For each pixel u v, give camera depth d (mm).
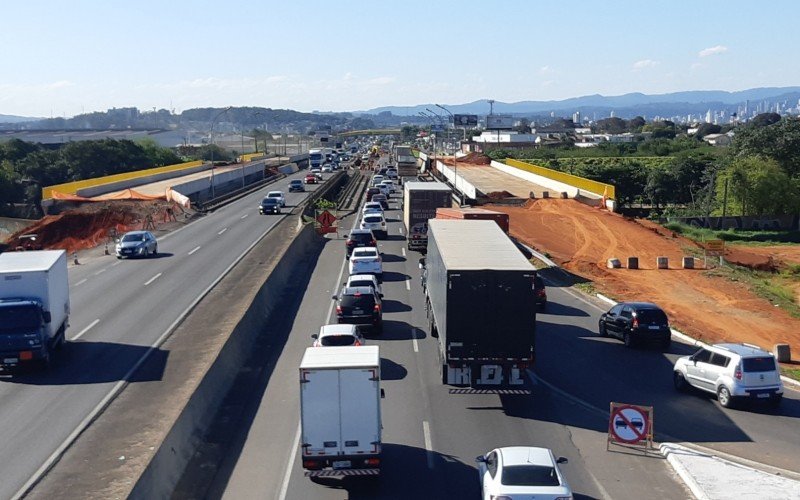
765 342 33062
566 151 175125
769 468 18047
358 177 136625
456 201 72812
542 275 45844
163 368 24359
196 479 17203
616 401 23312
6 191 104312
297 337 30188
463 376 22188
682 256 54812
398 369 25797
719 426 21219
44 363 24500
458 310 22062
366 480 17062
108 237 58125
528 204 77000
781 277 52844
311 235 57906
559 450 19078
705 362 23734
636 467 18094
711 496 16172
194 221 71000
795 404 23469
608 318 31219
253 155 185125
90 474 16312
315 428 16391
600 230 63344
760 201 85500
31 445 18125
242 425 20688
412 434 20016
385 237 59219
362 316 29859
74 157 119250
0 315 23953
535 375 25922
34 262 26047
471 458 18391
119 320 31547
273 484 16922
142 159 129000
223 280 39594
